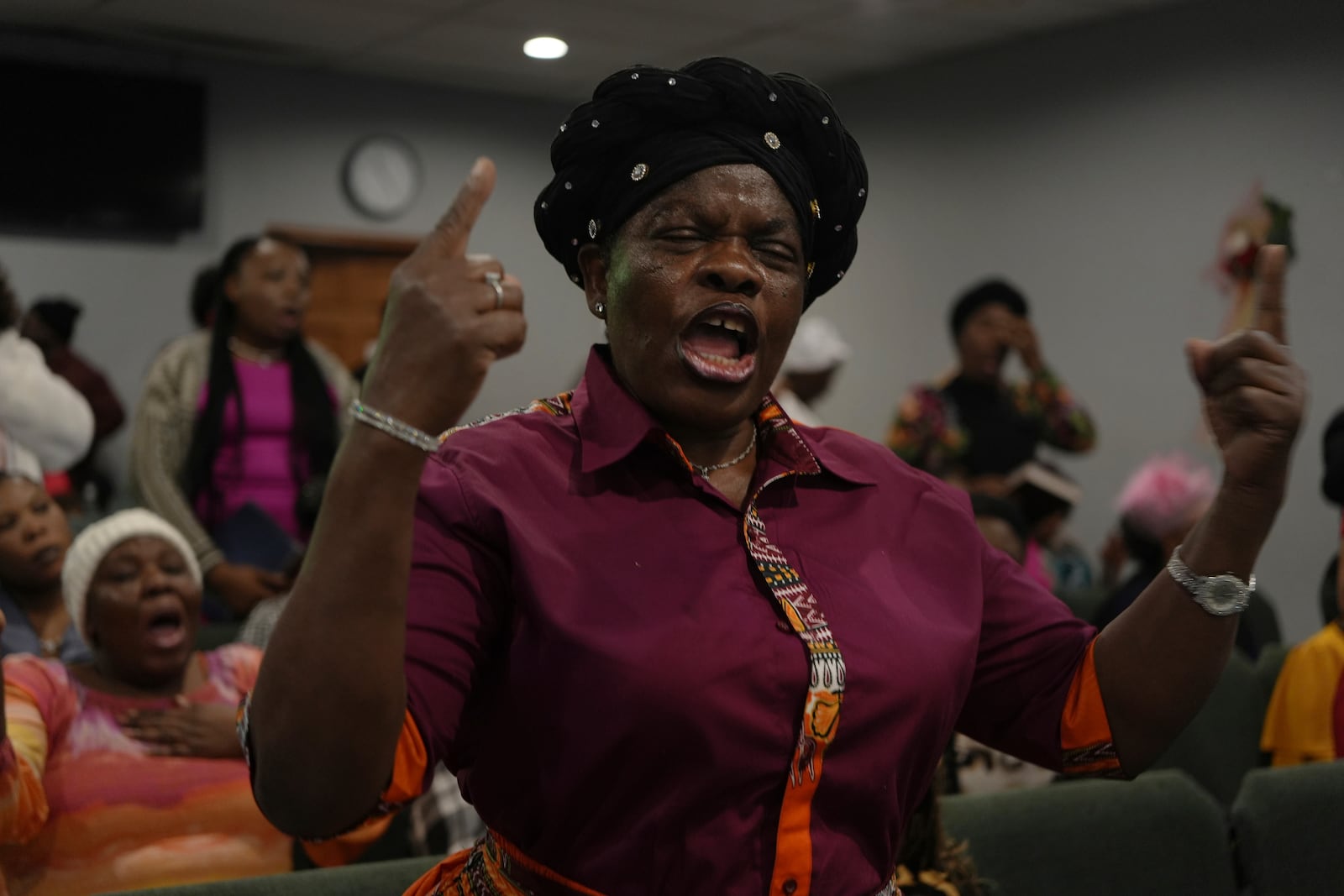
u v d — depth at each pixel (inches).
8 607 100.3
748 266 35.0
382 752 29.2
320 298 257.8
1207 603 36.4
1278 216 193.2
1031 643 39.5
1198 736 105.5
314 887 55.6
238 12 214.1
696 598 33.8
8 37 227.9
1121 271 214.8
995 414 189.9
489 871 36.3
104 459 238.2
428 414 28.4
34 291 233.8
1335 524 186.9
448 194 269.3
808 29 222.1
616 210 36.0
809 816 34.0
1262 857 69.2
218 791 81.8
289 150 253.6
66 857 77.5
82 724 81.3
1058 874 67.4
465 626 32.5
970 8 208.5
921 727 35.4
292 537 148.0
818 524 37.3
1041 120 226.5
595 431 36.0
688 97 35.0
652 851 33.3
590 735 32.5
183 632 85.3
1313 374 189.9
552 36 225.6
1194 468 204.7
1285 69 191.8
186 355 148.8
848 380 265.1
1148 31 209.3
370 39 229.8
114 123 235.0
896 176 253.1
